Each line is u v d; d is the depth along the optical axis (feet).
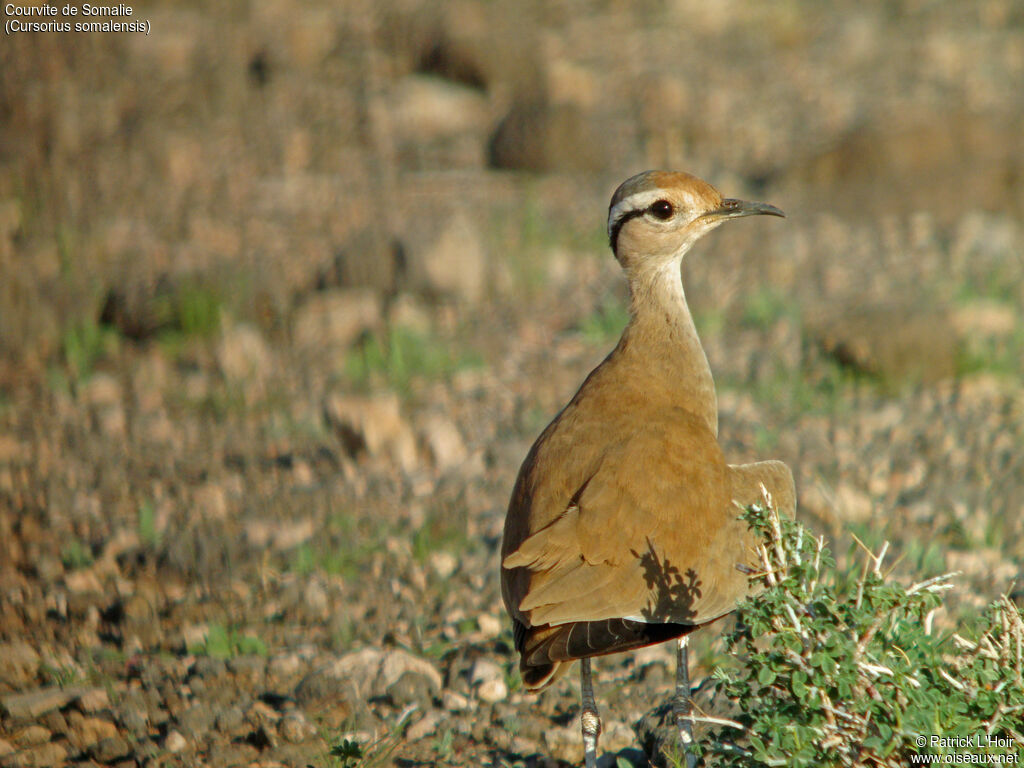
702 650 29.71
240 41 91.25
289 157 75.87
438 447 42.75
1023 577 32.22
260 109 83.05
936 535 35.73
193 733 26.81
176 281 54.39
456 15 91.76
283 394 48.03
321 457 42.86
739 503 24.57
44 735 26.94
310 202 69.10
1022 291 56.03
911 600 19.44
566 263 61.11
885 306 50.65
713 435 25.86
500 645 30.86
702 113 83.97
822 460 40.81
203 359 51.37
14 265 56.95
